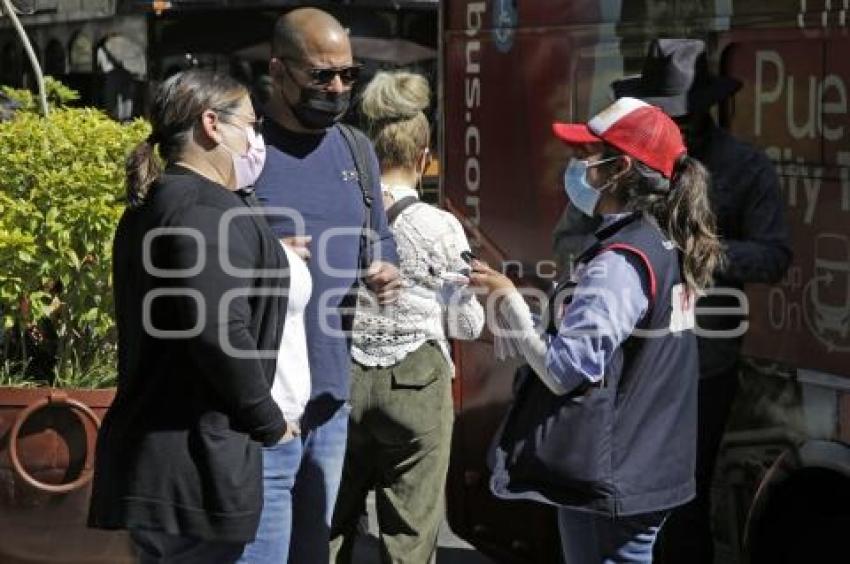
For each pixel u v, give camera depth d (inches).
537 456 194.7
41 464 246.5
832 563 226.7
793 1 220.5
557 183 264.5
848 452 214.2
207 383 179.3
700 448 233.5
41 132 260.4
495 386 282.2
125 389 182.9
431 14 588.7
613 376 193.3
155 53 593.6
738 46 233.5
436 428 241.8
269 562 197.5
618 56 251.9
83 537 249.0
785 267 223.6
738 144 228.7
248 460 181.0
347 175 221.3
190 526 178.2
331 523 243.8
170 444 178.5
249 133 188.1
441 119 297.1
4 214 255.4
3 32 682.8
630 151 194.2
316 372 218.8
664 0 244.1
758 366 230.2
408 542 244.5
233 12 584.7
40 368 267.1
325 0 582.9
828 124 216.1
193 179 181.5
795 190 223.3
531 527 275.4
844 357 214.5
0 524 249.9
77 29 636.1
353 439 242.5
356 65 216.1
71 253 255.8
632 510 192.2
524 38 272.8
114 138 262.4
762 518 228.1
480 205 286.4
